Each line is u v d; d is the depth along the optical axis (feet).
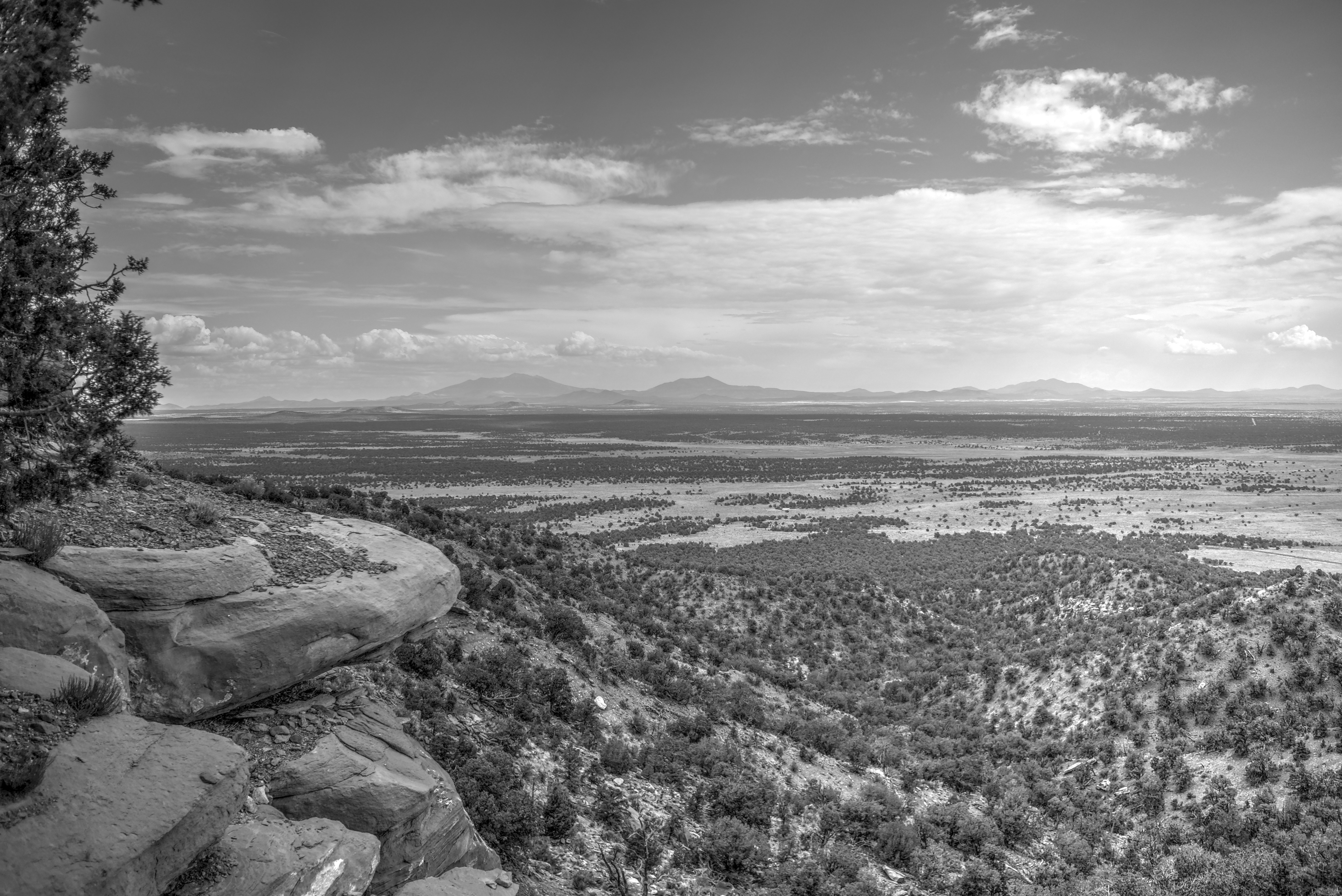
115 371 41.52
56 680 30.45
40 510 41.45
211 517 46.98
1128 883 72.02
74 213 41.78
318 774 39.60
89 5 38.42
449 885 40.14
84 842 25.04
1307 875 69.41
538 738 67.00
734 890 59.06
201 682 38.52
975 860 75.15
